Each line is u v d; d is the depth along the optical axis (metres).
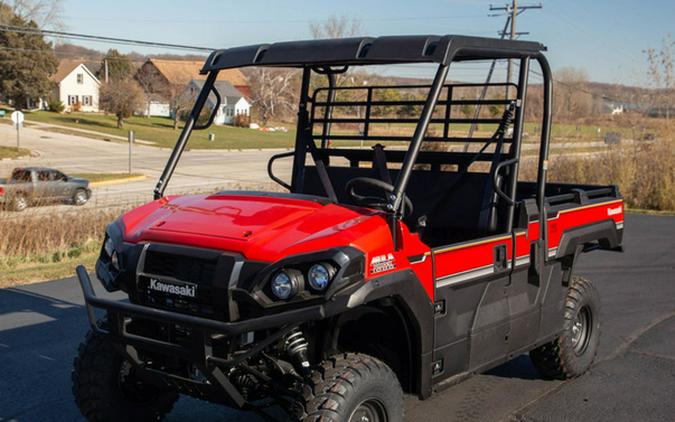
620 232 5.68
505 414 4.80
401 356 3.91
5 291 8.21
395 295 3.54
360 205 3.88
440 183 4.72
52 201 16.73
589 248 5.62
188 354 3.21
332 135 5.18
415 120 4.85
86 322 6.94
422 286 3.65
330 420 3.20
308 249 3.24
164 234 3.54
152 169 39.75
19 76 76.00
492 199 4.50
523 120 4.47
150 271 3.51
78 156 46.22
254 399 3.70
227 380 3.28
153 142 58.84
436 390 3.90
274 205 3.79
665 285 8.91
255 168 41.53
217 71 4.39
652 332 6.80
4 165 39.06
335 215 3.61
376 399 3.43
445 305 3.89
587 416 4.77
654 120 18.75
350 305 3.22
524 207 4.54
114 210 14.04
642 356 6.06
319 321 3.70
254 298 3.15
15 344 6.23
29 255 11.26
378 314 3.94
